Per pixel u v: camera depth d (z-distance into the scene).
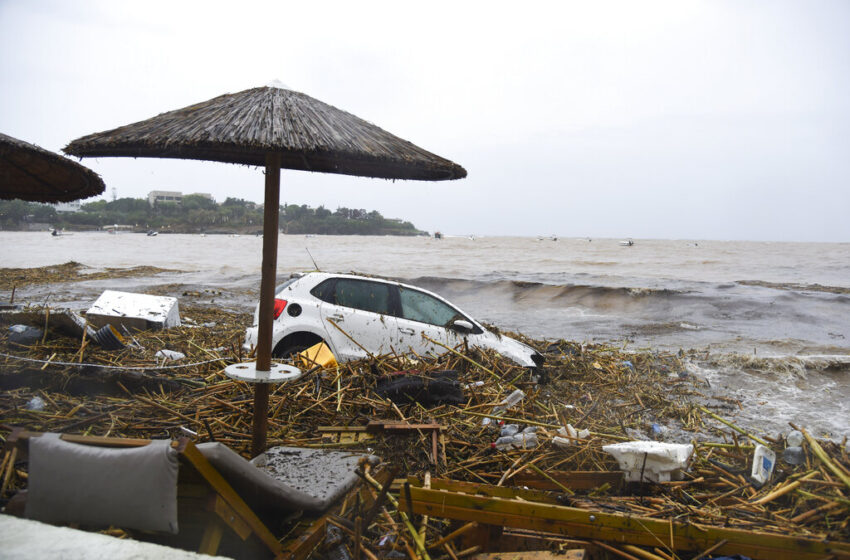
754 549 3.25
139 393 6.02
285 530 3.35
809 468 4.39
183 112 3.81
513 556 3.26
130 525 2.58
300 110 3.89
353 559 3.32
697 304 20.44
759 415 8.11
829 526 3.63
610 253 75.00
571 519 3.34
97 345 7.01
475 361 7.87
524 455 4.91
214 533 2.77
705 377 10.12
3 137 4.03
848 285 30.45
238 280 27.39
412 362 7.40
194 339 8.36
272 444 4.96
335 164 4.98
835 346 13.56
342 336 8.05
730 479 4.63
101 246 76.88
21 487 3.67
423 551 3.25
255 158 4.50
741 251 88.81
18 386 5.80
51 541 2.48
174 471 2.54
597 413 6.98
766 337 14.96
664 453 4.30
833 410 8.41
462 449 5.29
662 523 3.31
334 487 3.43
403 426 5.26
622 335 15.23
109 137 3.59
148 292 20.78
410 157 3.85
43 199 5.30
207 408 5.68
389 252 73.75
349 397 6.27
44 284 22.73
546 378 8.38
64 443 2.65
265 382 3.94
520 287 24.61
